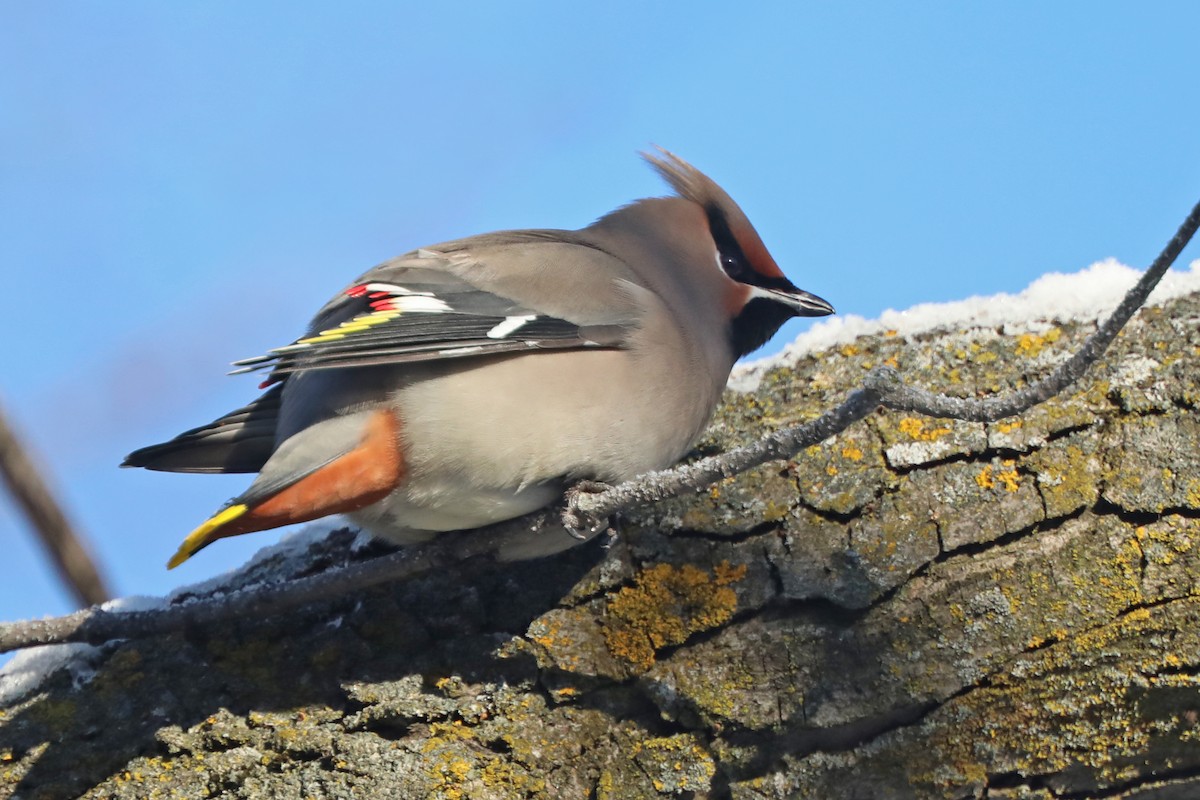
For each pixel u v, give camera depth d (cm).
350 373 831
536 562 808
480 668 767
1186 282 814
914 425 789
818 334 909
